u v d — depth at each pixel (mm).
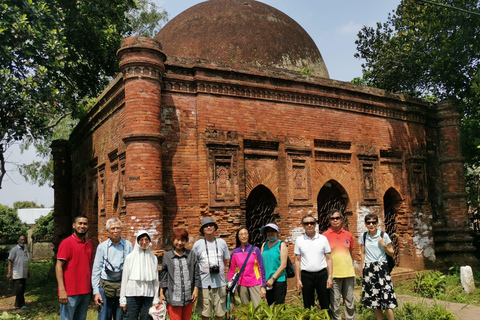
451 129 12406
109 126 9992
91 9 11695
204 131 8359
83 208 12609
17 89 9258
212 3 11305
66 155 14539
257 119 9055
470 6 11422
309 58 11414
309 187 9531
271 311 4695
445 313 6293
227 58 10039
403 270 10711
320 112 10000
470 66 12430
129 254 5043
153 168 7586
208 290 5363
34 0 10047
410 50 13773
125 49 7770
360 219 10203
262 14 11164
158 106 7883
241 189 8609
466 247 11883
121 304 4887
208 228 5453
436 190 12266
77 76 13648
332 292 5766
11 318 6262
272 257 5637
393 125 11344
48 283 12477
